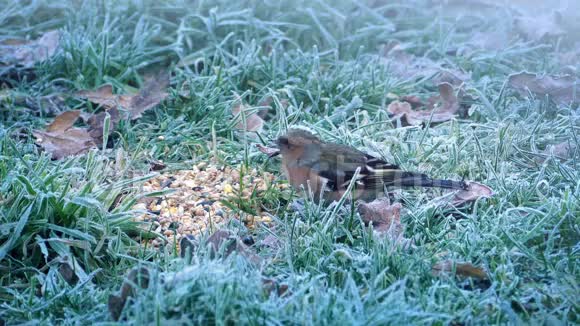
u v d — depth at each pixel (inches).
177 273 295.1
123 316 295.4
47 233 362.0
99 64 528.1
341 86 515.8
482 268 321.1
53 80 520.7
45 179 365.1
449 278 309.7
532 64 574.9
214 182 420.5
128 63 542.3
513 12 646.5
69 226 364.5
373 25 619.5
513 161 434.9
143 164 433.4
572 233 348.8
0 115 487.5
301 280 318.0
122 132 466.6
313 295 298.2
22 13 589.0
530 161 431.8
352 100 486.9
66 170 374.3
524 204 382.0
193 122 477.7
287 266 341.1
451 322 297.4
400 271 323.0
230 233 350.0
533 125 463.2
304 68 538.6
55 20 584.1
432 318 283.7
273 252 351.3
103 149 409.7
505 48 587.8
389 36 614.2
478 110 493.4
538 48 593.0
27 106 501.7
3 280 346.0
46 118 491.2
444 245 350.0
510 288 308.7
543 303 307.1
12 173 364.8
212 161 442.0
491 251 333.7
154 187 414.0
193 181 421.1
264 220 387.9
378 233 350.3
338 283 329.1
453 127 460.1
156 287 287.1
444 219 371.2
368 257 329.1
